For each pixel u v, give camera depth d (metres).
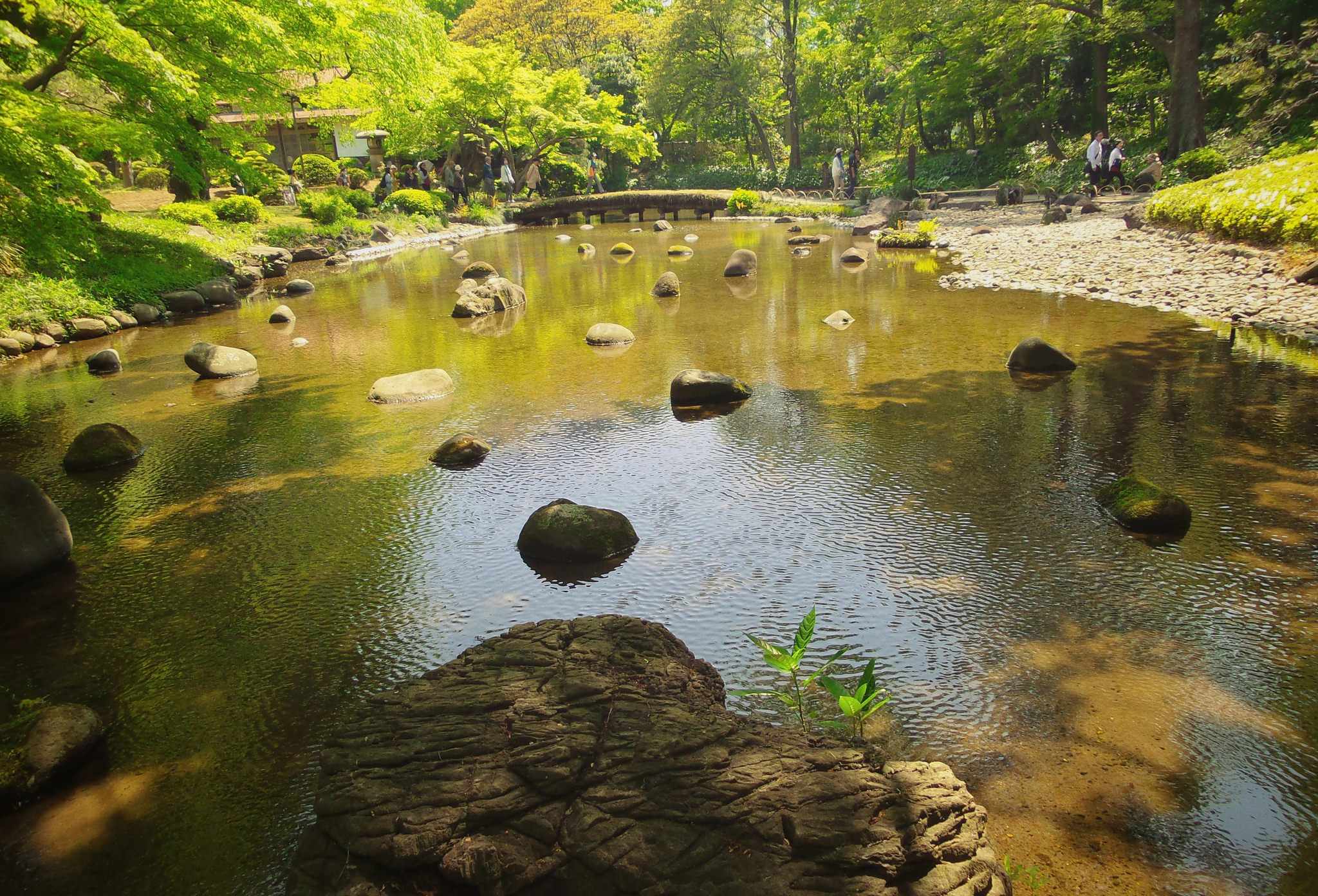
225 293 12.97
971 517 4.12
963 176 30.17
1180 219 12.59
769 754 2.04
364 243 21.11
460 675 2.44
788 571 3.67
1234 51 17.22
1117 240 13.20
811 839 1.75
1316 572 3.43
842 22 38.50
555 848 1.77
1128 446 4.91
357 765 2.03
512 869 1.72
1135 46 27.47
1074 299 9.59
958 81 28.12
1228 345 7.00
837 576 3.61
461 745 2.07
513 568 3.85
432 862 1.75
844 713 2.64
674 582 3.63
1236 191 11.21
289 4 13.50
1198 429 5.10
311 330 10.22
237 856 2.22
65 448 5.97
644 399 6.47
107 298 11.37
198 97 11.70
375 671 3.09
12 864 2.24
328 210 21.59
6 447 6.07
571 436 5.68
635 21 43.41
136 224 15.27
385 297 12.88
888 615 3.27
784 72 36.97
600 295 11.88
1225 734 2.50
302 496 4.85
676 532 4.14
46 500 4.20
